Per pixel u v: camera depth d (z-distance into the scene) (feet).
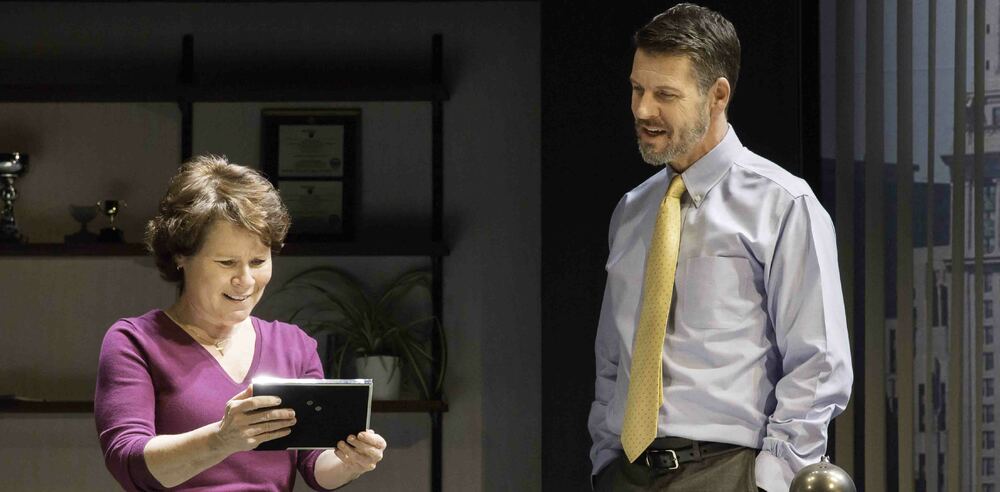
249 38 31.99
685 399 16.49
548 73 28.96
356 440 14.01
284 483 15.56
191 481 14.79
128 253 30.07
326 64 32.04
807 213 16.51
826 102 24.98
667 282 16.71
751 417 16.37
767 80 25.81
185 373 15.26
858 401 23.27
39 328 31.45
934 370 21.12
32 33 31.83
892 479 22.31
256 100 31.07
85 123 31.71
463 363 31.71
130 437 14.33
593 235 28.40
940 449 20.98
